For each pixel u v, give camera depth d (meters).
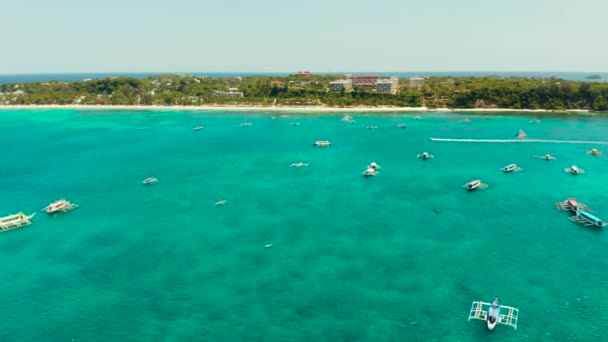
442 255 87.31
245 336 64.62
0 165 166.00
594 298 72.06
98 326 67.62
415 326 66.12
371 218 106.69
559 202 114.50
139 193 129.88
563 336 63.31
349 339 63.56
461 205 114.56
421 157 168.25
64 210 116.69
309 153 179.12
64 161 171.62
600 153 168.75
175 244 94.75
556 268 81.62
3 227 104.88
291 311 70.38
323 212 111.38
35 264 87.38
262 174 147.62
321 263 85.19
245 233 99.56
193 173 150.62
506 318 67.19
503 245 91.19
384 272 81.38
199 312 70.62
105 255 90.50
